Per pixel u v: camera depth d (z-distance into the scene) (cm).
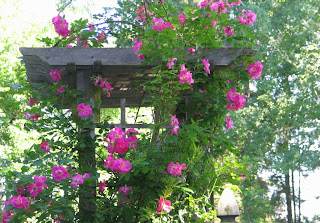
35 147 418
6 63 1244
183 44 447
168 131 454
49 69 469
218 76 465
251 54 467
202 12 437
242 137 1875
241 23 458
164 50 430
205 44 464
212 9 437
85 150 454
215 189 471
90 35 489
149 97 457
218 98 465
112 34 517
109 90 477
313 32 2033
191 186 456
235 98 467
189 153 446
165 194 416
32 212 399
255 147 1856
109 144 430
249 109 1909
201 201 451
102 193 452
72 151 455
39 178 400
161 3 471
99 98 519
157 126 464
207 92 468
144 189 437
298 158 1948
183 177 450
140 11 518
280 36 2073
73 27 491
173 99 446
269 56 1941
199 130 437
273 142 1916
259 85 1981
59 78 462
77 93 454
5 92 1270
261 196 2011
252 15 454
